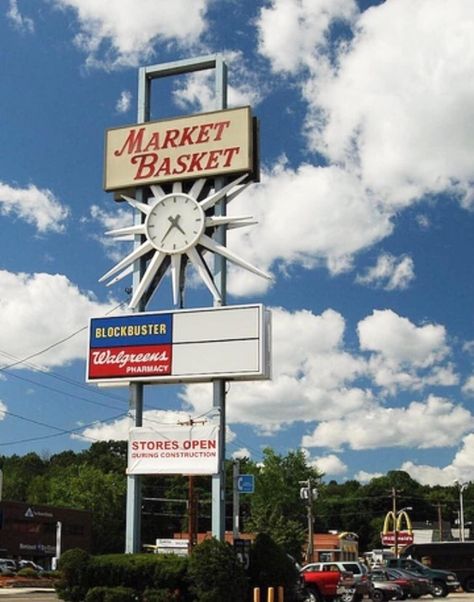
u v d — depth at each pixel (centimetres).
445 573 5059
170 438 2823
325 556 8950
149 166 3095
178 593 2583
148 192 3155
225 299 2911
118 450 13475
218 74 3098
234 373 2770
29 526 8094
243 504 9488
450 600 4369
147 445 2850
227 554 2602
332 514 14762
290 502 8644
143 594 2567
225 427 2814
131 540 2823
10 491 11100
